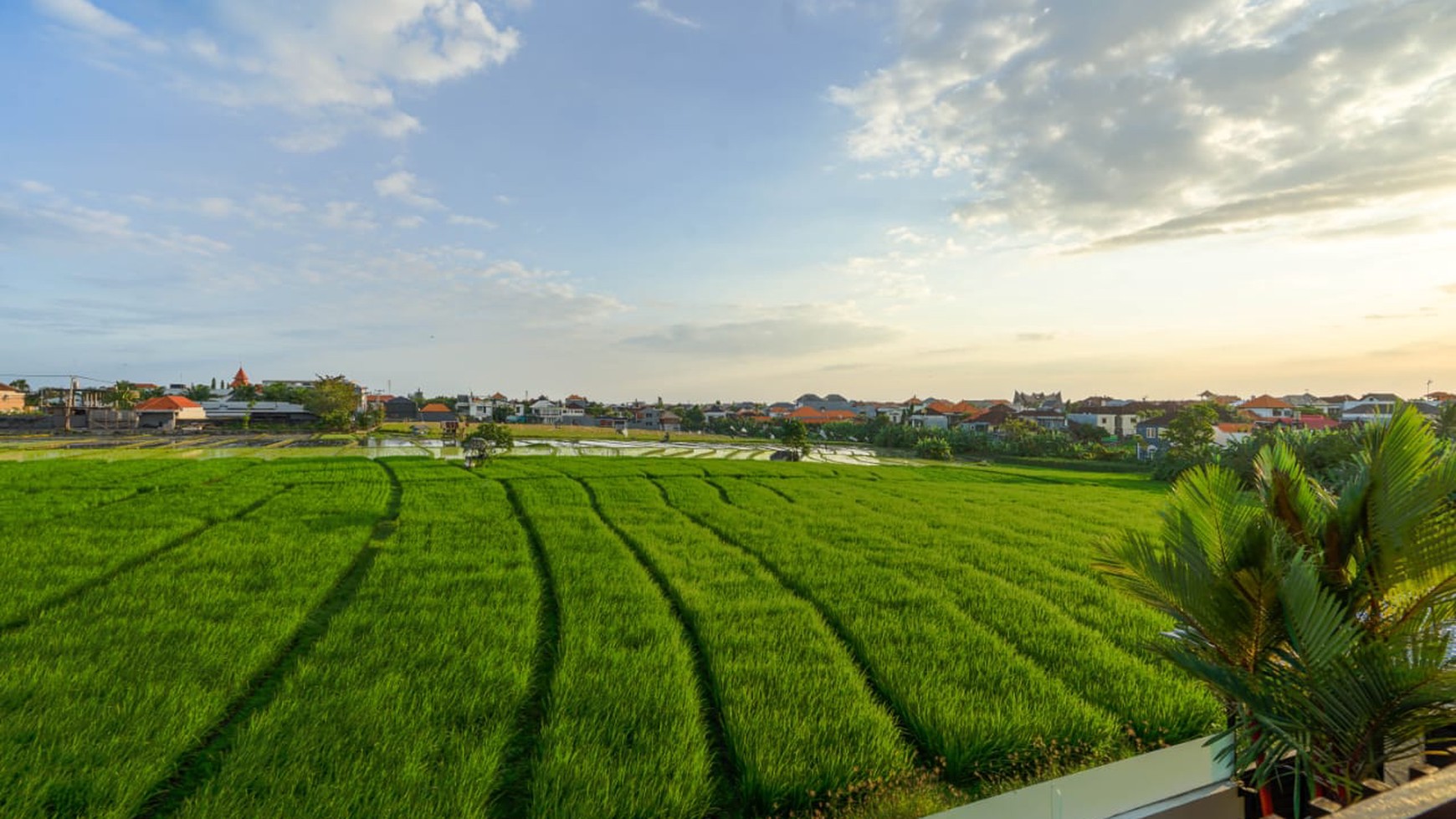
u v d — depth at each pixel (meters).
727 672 7.57
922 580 12.37
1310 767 3.59
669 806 5.01
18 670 7.16
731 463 40.34
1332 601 3.29
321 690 6.86
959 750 5.84
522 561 13.41
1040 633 9.22
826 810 5.21
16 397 107.94
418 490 24.69
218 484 25.45
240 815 4.71
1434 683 3.10
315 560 12.97
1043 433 71.12
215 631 8.59
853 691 7.11
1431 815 1.75
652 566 13.51
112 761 5.27
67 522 16.80
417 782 5.15
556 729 6.02
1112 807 3.96
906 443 82.19
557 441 78.38
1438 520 3.34
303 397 101.31
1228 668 3.87
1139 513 22.75
